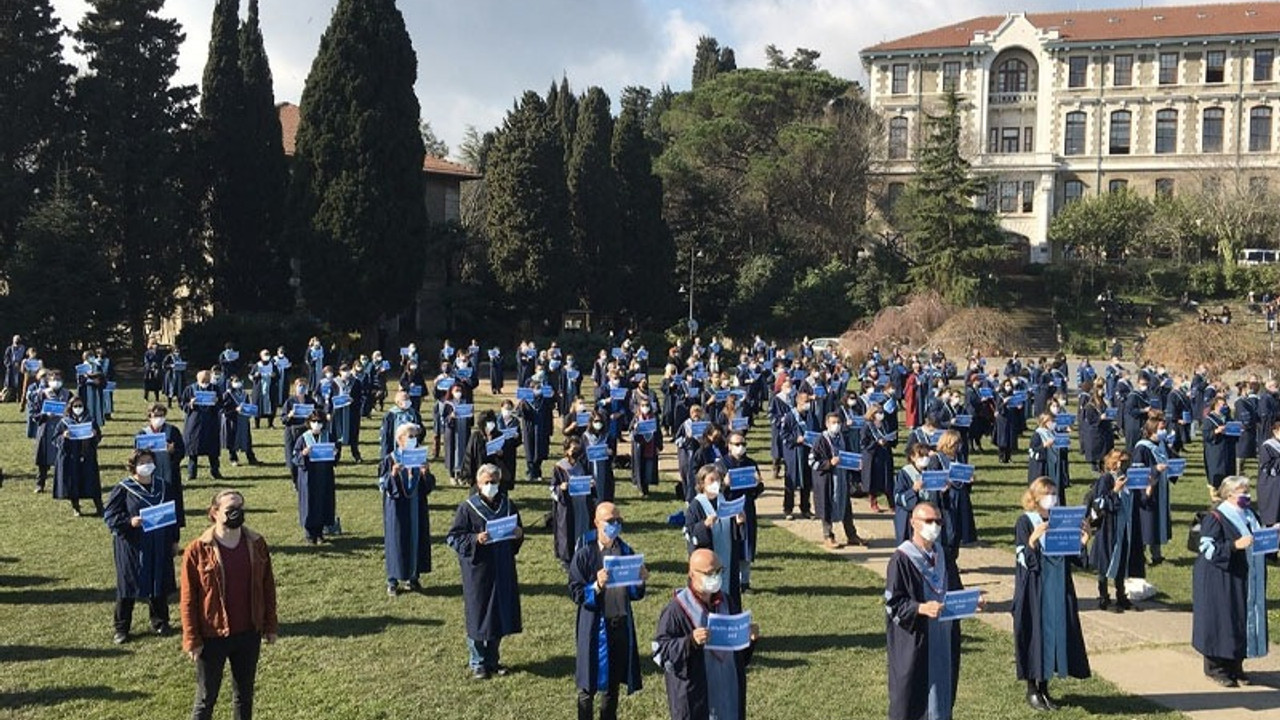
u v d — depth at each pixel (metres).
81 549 14.16
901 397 30.80
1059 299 66.75
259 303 49.50
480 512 9.70
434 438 24.80
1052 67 76.94
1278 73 72.56
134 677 9.63
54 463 17.12
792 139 66.44
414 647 10.57
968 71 77.62
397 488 12.18
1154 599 12.88
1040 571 9.18
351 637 10.85
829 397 25.20
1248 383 23.94
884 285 61.59
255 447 23.89
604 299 55.38
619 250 55.88
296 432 16.61
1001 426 23.86
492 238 51.81
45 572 13.02
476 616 9.65
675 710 7.21
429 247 52.97
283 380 28.92
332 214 44.94
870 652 10.55
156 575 10.59
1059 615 9.14
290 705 9.05
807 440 16.66
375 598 12.22
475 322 51.78
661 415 26.33
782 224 67.56
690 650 7.16
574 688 9.53
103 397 26.08
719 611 7.32
